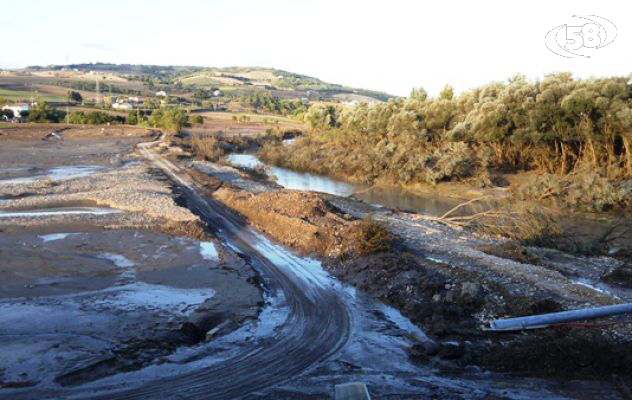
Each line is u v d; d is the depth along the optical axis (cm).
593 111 3856
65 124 9588
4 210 2983
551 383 1248
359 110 6300
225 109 16538
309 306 1770
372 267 2034
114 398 1134
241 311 1670
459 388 1221
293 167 6147
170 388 1194
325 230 2494
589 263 2309
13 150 6078
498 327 1505
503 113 4362
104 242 2369
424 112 5338
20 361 1242
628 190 3334
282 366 1334
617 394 1188
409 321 1650
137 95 19825
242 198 3381
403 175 4644
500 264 2047
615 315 1538
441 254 2220
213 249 2334
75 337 1392
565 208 3444
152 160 5641
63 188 3688
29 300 1669
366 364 1357
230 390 1199
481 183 4278
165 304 1695
